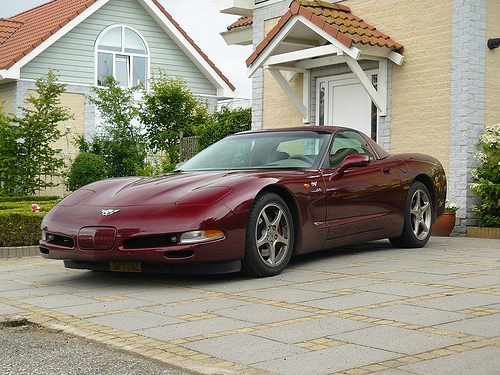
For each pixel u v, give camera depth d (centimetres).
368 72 1141
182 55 2436
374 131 1150
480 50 989
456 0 995
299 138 689
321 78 1234
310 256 712
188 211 547
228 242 554
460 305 455
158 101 1845
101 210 570
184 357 352
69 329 420
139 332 407
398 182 729
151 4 2316
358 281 554
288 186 607
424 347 357
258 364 336
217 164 680
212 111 2488
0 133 1590
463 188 980
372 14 1127
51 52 2128
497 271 597
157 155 1862
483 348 352
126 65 2320
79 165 1720
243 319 433
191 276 611
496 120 1008
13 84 2056
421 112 1046
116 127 1859
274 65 1183
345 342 371
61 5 2375
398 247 770
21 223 843
